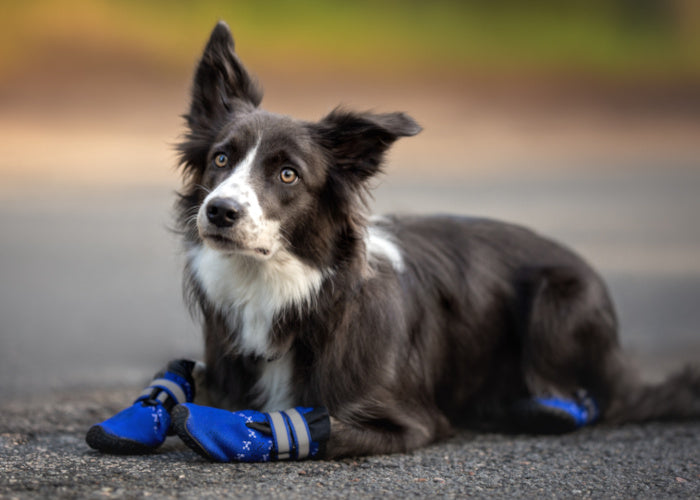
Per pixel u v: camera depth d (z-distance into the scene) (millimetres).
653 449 6039
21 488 4508
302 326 5734
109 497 4398
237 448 5109
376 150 6086
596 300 6789
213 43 6473
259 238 5551
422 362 6227
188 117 6426
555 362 6605
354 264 5848
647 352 9852
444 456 5695
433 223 6984
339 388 5668
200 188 6102
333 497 4602
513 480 5129
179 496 4469
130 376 8156
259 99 6617
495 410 6738
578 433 6594
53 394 7367
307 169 5832
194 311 6152
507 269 6828
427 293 6406
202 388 5961
